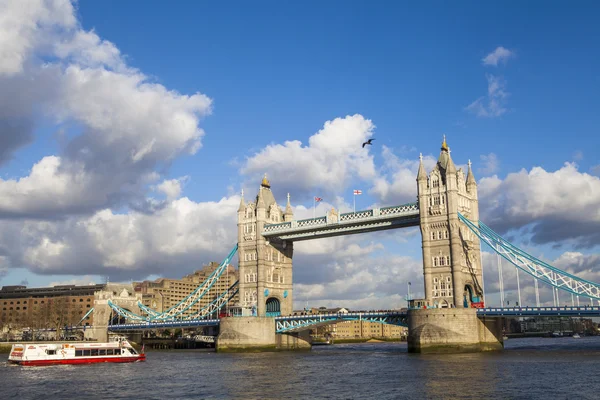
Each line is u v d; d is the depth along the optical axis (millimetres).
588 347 165500
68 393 75188
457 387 72000
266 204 175500
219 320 166250
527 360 104938
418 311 127625
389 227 149875
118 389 78062
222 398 68750
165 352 173875
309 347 175750
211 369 103125
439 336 124250
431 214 139750
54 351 119500
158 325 186125
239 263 172250
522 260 130250
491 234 136875
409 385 75188
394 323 138625
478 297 140875
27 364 116812
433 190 141000
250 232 172000
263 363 114500
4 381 88375
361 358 123062
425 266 138125
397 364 103375
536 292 126312
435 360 108438
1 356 157500
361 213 152375
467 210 144500
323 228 159875
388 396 67125
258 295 165750
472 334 124812
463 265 137500
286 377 87938
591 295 120188
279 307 171625
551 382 75000
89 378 91250
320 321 152375
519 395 65562
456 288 133000
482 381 76688
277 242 174125
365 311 147375
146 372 99625
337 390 72875
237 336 155000
